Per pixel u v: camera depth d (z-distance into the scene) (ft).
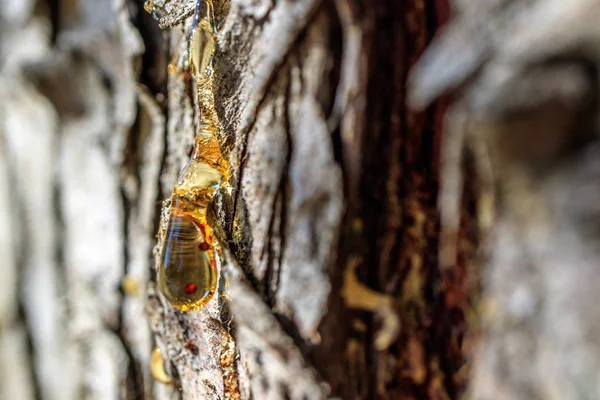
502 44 0.56
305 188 0.63
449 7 0.61
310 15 0.61
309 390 0.63
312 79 0.63
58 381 1.14
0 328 1.24
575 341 0.53
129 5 0.69
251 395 0.62
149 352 0.80
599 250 0.53
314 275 0.64
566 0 0.53
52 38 1.04
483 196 0.59
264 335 0.62
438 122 0.63
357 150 0.64
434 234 0.64
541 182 0.54
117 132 0.88
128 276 0.91
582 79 0.52
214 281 0.54
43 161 1.15
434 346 0.63
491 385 0.57
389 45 0.63
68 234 1.11
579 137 0.53
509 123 0.54
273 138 0.61
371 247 0.65
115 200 0.93
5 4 1.10
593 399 0.52
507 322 0.56
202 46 0.56
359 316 0.65
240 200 0.59
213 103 0.56
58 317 1.14
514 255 0.56
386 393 0.65
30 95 1.11
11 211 1.21
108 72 0.93
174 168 0.65
